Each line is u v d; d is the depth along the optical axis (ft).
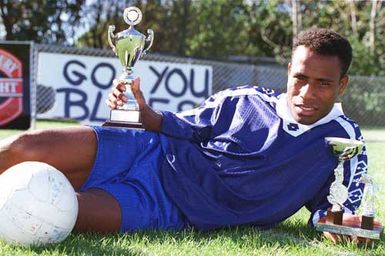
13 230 7.58
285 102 9.11
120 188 8.80
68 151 8.61
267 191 9.05
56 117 33.24
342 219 8.80
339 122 9.12
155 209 8.86
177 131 9.26
